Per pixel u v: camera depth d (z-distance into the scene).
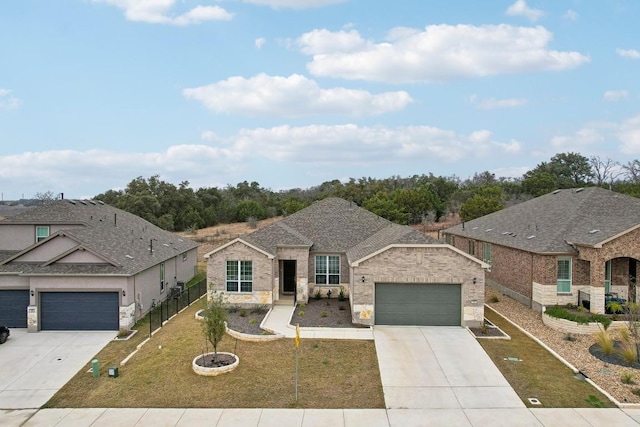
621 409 14.27
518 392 15.53
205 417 14.04
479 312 22.92
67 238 25.36
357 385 16.17
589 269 24.88
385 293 23.39
